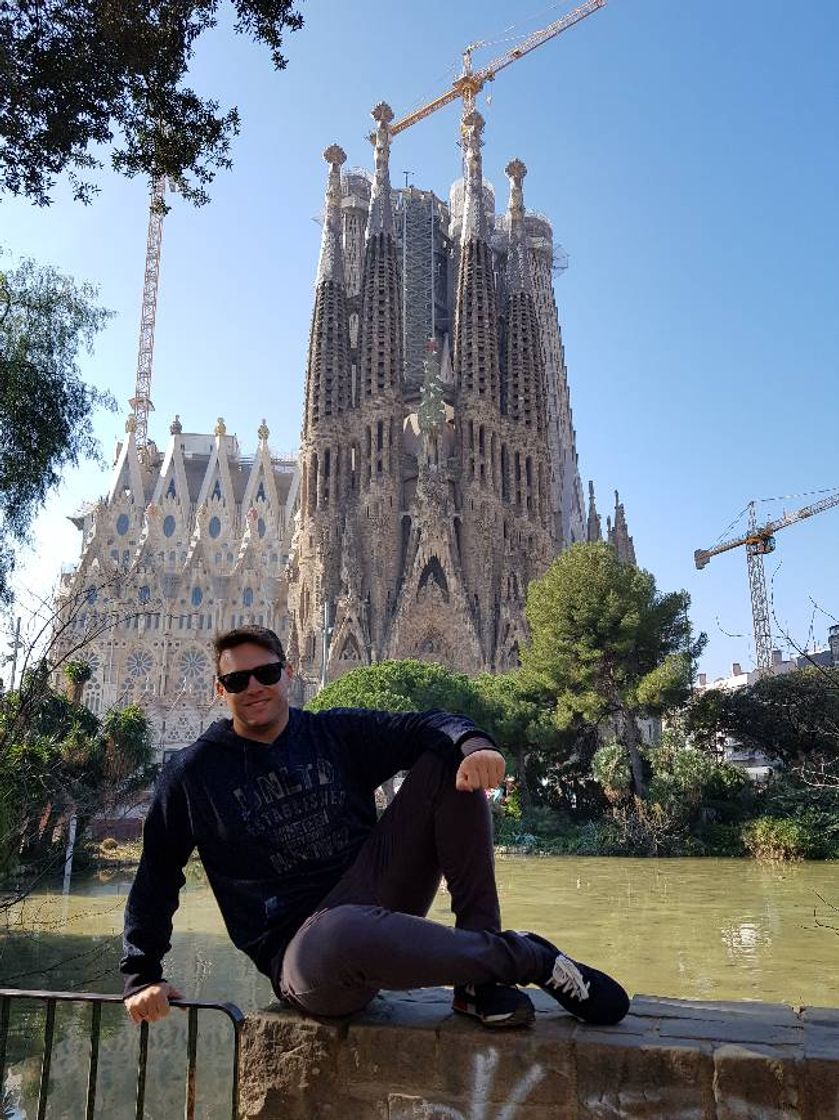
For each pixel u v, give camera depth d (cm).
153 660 11975
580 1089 371
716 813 5184
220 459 14150
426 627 9638
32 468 2089
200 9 1291
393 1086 392
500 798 5628
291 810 435
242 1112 416
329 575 9931
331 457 10412
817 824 4669
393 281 10925
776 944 2105
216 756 448
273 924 429
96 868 4038
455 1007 407
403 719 453
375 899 418
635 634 5606
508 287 11575
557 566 6134
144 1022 437
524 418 10906
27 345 2141
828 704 4881
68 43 1255
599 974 405
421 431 10356
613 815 5103
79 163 1366
